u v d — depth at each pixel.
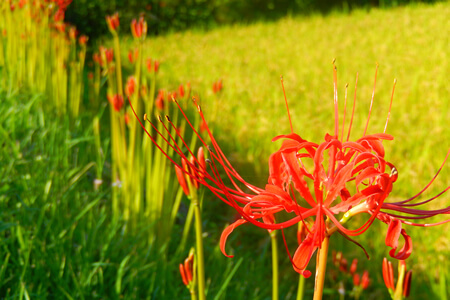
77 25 10.61
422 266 3.30
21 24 5.29
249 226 4.08
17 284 2.48
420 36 8.96
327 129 5.11
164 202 3.44
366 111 5.59
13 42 5.17
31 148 3.69
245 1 16.67
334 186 1.30
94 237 2.94
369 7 15.27
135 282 2.85
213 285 3.13
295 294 3.37
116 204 3.38
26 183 3.15
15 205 3.11
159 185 3.36
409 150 4.71
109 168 4.25
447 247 3.38
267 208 1.35
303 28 11.52
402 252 1.25
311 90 6.54
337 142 1.33
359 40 9.34
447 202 3.81
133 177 3.38
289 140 1.38
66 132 4.05
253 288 3.24
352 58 7.98
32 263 2.71
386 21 10.92
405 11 12.15
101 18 11.61
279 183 1.38
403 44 8.55
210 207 4.29
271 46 9.82
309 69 7.56
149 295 2.83
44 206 2.84
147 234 3.34
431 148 4.64
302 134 5.03
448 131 4.98
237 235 3.96
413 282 3.22
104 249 2.87
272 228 1.33
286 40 10.21
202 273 1.91
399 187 4.14
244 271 3.36
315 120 5.22
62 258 2.71
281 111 5.78
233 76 7.39
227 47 9.95
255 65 8.16
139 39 3.22
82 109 5.02
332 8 16.88
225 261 3.44
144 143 3.38
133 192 3.38
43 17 5.15
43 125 4.11
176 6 14.48
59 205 3.05
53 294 2.60
